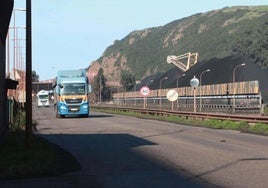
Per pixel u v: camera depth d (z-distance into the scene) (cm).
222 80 8775
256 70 8444
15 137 2127
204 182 1133
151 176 1233
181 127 3444
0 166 1336
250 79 8281
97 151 1838
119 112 6756
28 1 1738
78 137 2530
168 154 1720
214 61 9831
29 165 1357
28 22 1738
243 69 8500
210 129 3228
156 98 9719
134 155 1698
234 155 1680
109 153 1766
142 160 1560
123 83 16438
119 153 1764
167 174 1265
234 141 2259
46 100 11238
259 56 12556
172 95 4597
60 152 1664
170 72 12494
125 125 3647
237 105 6309
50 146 1844
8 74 4703
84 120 4459
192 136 2580
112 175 1255
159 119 4662
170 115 5062
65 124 3762
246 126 3138
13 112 3519
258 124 3041
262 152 1772
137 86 14450
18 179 1212
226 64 9131
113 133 2811
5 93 2641
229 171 1305
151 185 1096
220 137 2514
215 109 6581
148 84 12888
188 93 8319
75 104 4900
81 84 4928
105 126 3500
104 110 7931
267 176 1216
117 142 2217
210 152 1778
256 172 1284
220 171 1307
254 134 2755
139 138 2445
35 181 1177
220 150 1847
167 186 1082
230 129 3209
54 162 1423
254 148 1923
